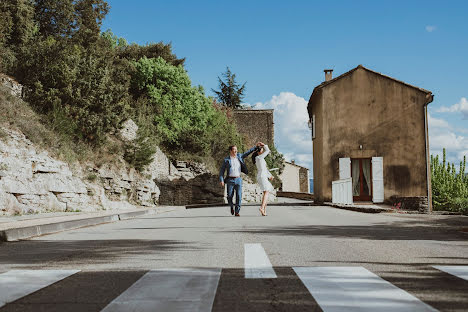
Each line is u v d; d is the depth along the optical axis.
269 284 3.44
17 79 17.48
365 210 15.58
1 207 11.50
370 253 5.02
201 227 8.86
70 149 16.94
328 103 23.16
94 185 17.47
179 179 28.88
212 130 38.16
